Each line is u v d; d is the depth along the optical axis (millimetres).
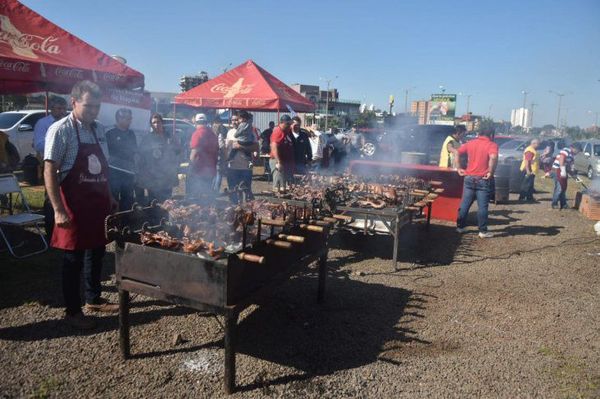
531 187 11656
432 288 4988
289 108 9344
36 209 7633
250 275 3012
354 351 3535
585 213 9648
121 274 3113
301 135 8852
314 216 4188
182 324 3818
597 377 3291
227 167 7609
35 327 3656
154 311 4047
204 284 2785
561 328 4102
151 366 3182
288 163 7387
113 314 3945
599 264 6090
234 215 3350
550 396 3045
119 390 2898
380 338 3770
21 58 4633
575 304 4680
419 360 3439
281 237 3377
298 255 3803
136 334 3621
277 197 5973
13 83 6559
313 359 3385
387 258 6039
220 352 3402
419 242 6930
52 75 4934
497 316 4316
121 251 3078
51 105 5332
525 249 6754
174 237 3395
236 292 2840
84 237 3457
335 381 3105
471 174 7293
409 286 5023
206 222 3488
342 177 7457
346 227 5668
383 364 3359
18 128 12398
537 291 5020
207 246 2967
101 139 3762
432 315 4277
